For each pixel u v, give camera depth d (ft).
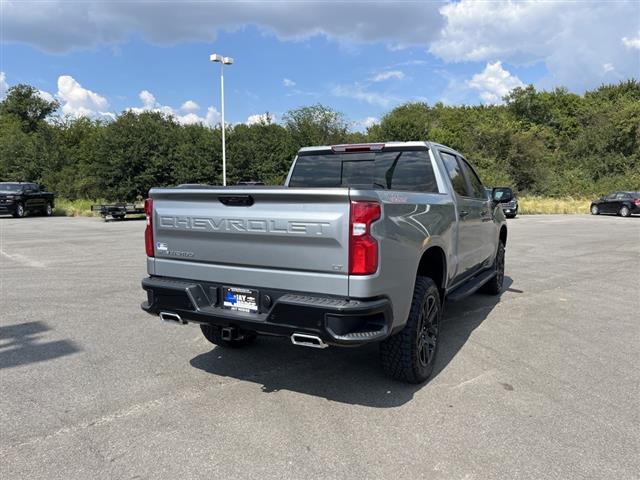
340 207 10.46
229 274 11.98
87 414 11.62
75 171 124.06
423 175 16.19
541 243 47.42
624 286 26.73
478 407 11.94
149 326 18.90
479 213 19.21
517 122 167.43
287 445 10.21
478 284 18.25
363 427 10.96
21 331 18.16
